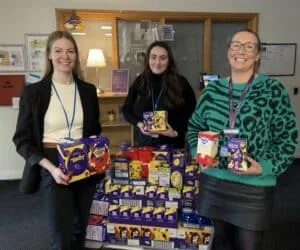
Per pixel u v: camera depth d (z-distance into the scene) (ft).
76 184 6.04
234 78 4.85
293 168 14.23
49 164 5.40
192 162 7.15
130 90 8.37
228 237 5.19
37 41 13.16
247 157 4.45
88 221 6.91
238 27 15.60
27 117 5.50
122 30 14.26
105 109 14.55
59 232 5.66
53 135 5.67
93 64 13.19
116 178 7.46
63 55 5.53
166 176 7.14
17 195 11.68
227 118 4.71
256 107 4.47
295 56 15.69
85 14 13.48
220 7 14.70
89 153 5.62
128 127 14.78
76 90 5.90
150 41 14.34
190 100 7.84
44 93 5.55
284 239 8.32
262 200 4.60
